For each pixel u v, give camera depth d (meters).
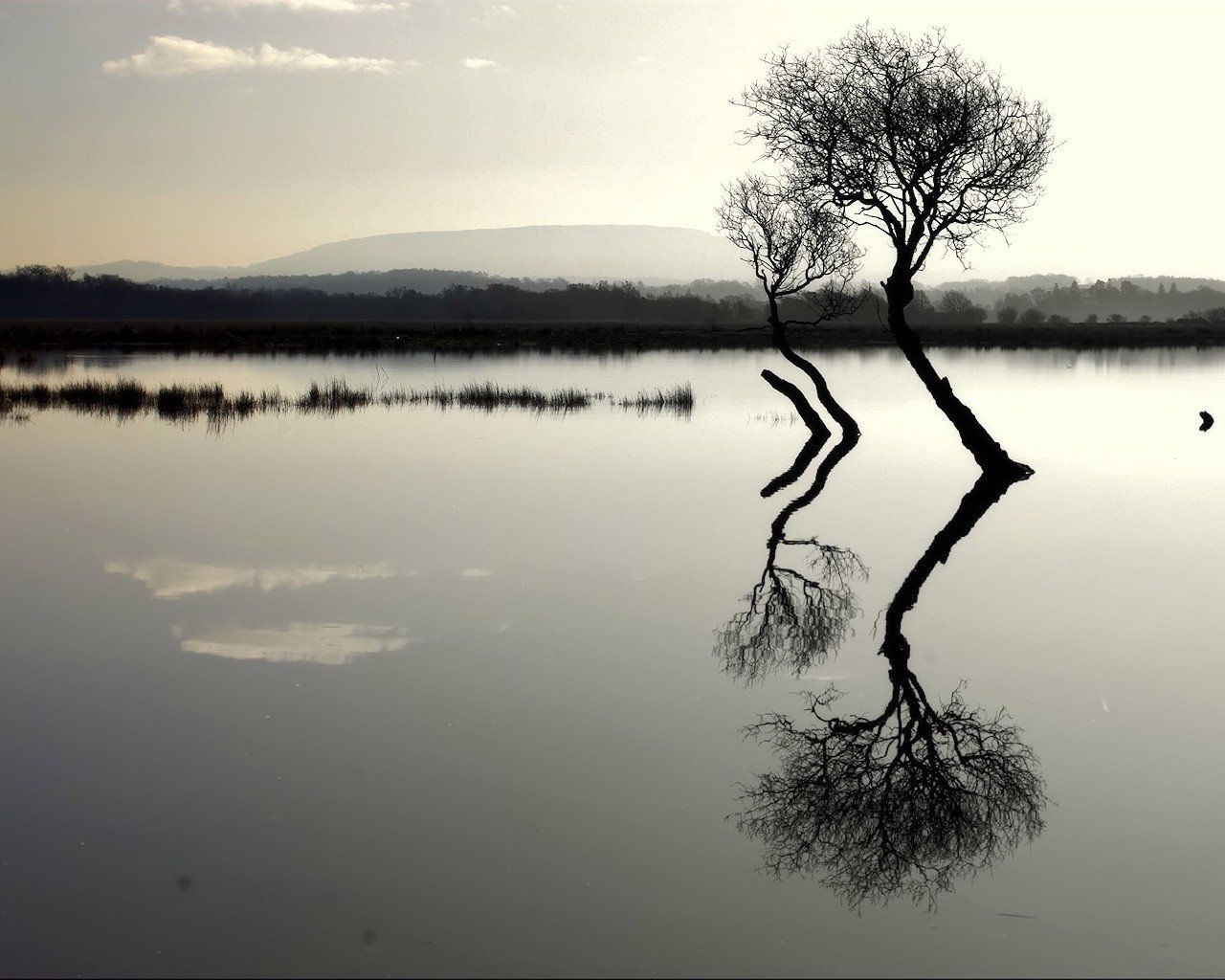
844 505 22.17
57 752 10.02
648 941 7.30
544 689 11.70
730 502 22.36
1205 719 11.05
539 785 9.46
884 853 8.48
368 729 10.58
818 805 9.19
